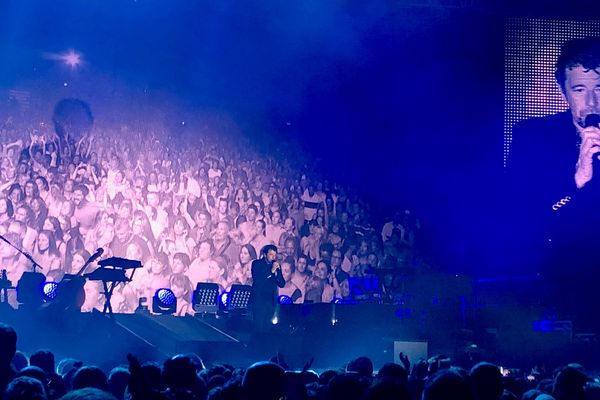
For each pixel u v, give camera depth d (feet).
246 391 13.03
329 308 51.24
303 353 49.52
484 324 51.98
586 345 51.34
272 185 75.82
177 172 73.51
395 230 77.15
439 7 75.87
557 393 17.20
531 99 75.00
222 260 73.51
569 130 74.38
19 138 70.03
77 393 9.53
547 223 74.33
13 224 68.64
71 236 69.97
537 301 56.29
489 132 76.33
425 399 12.42
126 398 16.14
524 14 75.05
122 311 69.82
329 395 14.48
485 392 15.89
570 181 74.18
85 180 70.95
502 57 75.82
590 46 74.54
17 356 21.53
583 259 72.69
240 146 75.66
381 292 54.39
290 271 74.90
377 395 12.23
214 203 74.02
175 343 45.85
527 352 51.29
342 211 76.74
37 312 43.39
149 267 71.46
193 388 16.19
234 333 50.78
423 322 51.01
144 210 72.13
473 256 76.54
